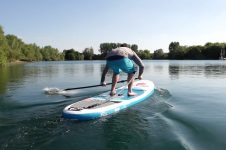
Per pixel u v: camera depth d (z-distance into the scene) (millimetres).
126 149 4059
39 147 4078
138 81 9594
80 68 32625
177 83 13234
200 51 81500
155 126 5109
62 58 109125
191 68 28359
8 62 65062
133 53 7215
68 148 4070
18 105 7211
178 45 103688
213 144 4273
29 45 93875
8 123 5262
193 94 9297
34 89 11102
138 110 6348
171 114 6016
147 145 4195
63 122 5344
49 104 7250
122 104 6461
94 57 108812
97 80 15852
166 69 26906
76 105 6246
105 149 4051
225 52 76438
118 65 6938
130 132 4773
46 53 104938
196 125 5215
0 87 11945
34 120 5473
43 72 24453
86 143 4270
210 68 27906
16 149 3996
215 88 11094
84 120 5523
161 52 94500
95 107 6062
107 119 5609
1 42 56531
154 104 7008
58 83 14039
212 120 5605
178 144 4203
